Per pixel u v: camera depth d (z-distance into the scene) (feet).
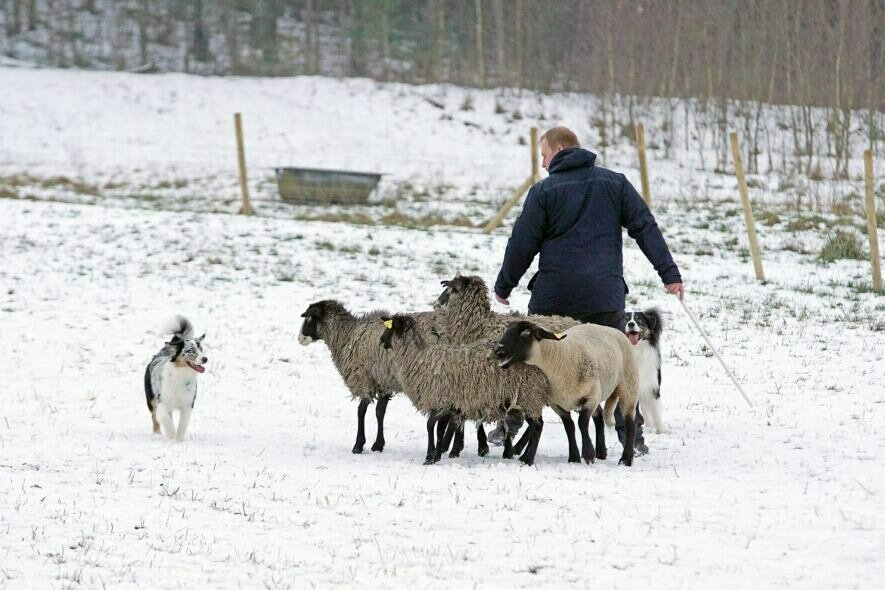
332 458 32.53
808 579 19.90
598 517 24.31
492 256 75.36
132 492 26.96
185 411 35.50
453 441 35.22
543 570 20.68
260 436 36.50
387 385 33.60
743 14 173.88
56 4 193.98
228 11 192.03
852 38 157.89
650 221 32.35
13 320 56.39
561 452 33.55
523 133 145.07
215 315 58.49
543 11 185.98
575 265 32.22
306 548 22.24
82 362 48.73
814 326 55.21
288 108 150.41
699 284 66.64
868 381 43.93
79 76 157.17
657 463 30.94
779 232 84.58
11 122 141.08
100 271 68.80
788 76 152.87
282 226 85.30
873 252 64.18
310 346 52.47
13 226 81.46
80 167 126.31
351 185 103.30
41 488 27.12
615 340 30.91
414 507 25.43
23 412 39.32
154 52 182.29
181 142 138.10
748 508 25.04
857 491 26.68
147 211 91.56
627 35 163.32
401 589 19.70
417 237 81.92
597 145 143.13
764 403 40.63
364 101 152.35
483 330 32.22
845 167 128.88
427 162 132.46
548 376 29.76
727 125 154.51
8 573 20.36
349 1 203.21
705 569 20.59
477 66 177.06
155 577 20.35
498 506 25.38
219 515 24.79
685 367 47.60
